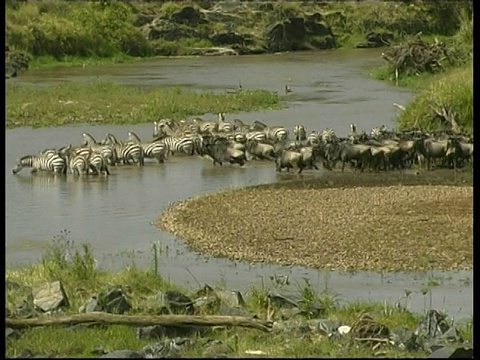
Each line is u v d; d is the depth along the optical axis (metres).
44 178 70.44
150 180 69.06
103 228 54.84
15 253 49.38
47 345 32.47
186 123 87.25
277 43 190.00
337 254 48.38
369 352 31.73
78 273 42.00
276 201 60.50
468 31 135.62
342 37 199.38
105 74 144.12
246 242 50.97
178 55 181.12
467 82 86.88
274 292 40.19
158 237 52.69
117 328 34.28
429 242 49.97
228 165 74.69
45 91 113.88
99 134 88.94
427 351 31.98
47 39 163.75
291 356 31.12
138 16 189.38
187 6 191.12
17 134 88.81
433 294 41.50
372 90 121.31
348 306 38.66
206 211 58.19
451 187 64.31
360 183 66.62
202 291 39.12
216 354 31.27
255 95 111.38
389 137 74.62
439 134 76.69
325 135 75.94
